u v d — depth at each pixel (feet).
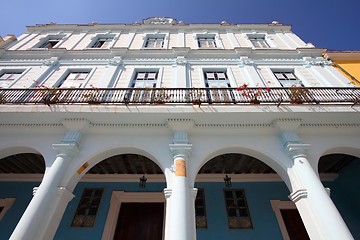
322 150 16.96
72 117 18.11
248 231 19.92
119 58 28.66
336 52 28.71
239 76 25.79
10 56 29.09
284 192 22.94
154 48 31.37
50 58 29.14
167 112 17.80
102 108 17.98
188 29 37.63
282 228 20.13
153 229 20.95
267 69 26.91
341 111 17.35
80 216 21.13
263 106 18.10
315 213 13.15
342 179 22.97
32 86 23.80
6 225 20.24
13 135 18.30
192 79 25.32
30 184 23.48
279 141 17.78
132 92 21.31
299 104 18.22
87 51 29.86
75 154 16.67
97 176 23.98
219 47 32.19
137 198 22.74
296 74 26.40
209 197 22.56
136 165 22.66
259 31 36.83
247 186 23.54
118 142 17.75
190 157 16.60
